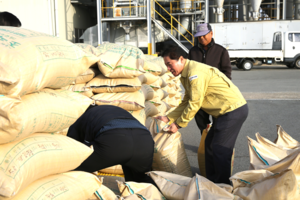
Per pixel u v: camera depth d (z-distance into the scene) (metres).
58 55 1.72
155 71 3.86
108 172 2.86
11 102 1.27
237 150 3.96
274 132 4.82
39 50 1.59
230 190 1.95
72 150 1.73
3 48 1.39
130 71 2.86
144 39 16.66
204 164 3.17
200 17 17.12
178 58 2.58
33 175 1.47
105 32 17.09
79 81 2.95
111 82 2.93
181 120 2.71
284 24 17.16
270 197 1.76
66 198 1.60
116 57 2.94
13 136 1.32
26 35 1.63
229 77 3.79
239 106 2.51
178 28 17.33
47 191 1.54
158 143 2.89
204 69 2.52
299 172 1.94
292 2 21.83
